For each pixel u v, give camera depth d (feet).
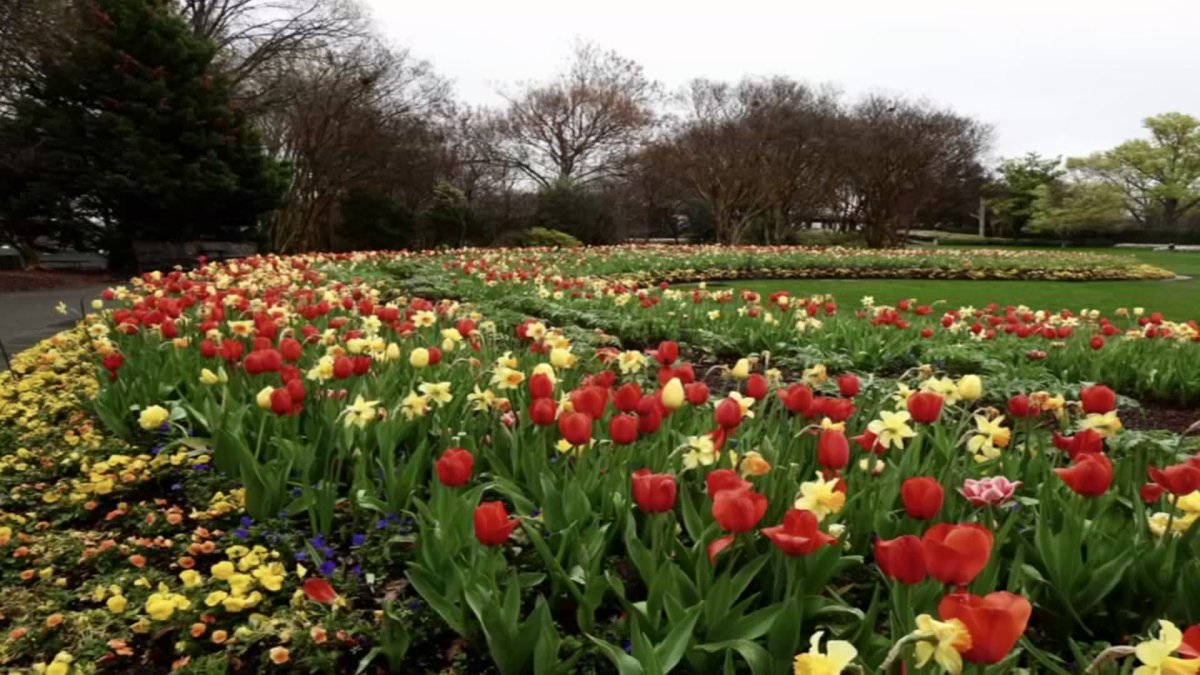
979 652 4.42
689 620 6.61
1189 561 7.35
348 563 9.70
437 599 7.82
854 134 138.31
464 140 139.85
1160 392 21.89
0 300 48.88
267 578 8.44
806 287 65.05
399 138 112.47
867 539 8.68
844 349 25.71
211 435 12.91
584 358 19.44
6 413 15.97
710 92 145.38
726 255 80.69
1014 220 209.05
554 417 10.23
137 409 13.82
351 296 25.54
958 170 158.40
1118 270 82.84
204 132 76.28
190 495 11.42
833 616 7.49
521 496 9.53
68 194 73.31
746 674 7.02
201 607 8.59
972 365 23.63
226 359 14.21
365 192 113.09
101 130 71.36
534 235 121.39
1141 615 7.60
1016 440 12.48
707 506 8.81
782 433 11.09
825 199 150.71
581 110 157.48
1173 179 199.72
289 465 10.89
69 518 11.28
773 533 6.36
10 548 10.11
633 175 156.15
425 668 7.91
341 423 11.43
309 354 16.24
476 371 14.21
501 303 35.88
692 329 28.07
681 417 11.89
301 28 97.19
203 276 35.76
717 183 137.59
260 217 91.97
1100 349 24.40
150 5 75.05
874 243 148.77
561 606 8.46
